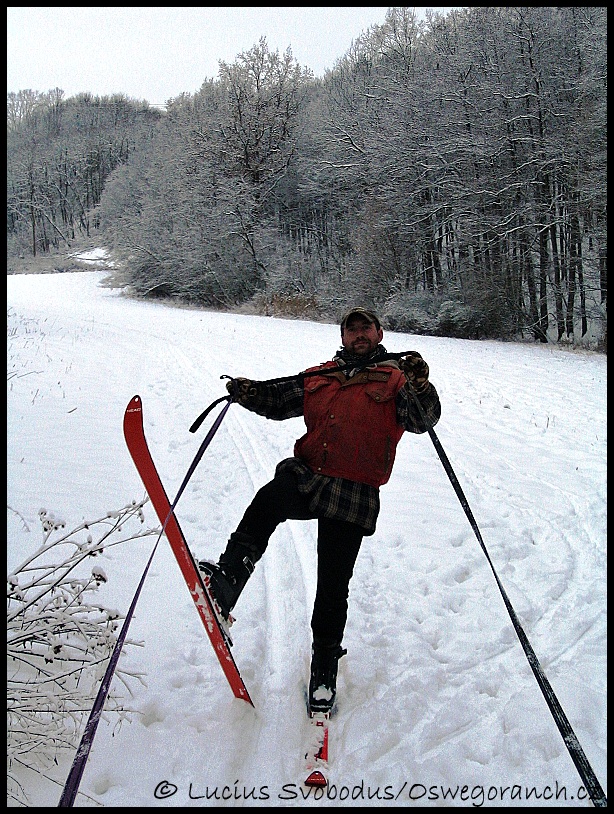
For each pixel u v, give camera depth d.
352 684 3.17
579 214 22.20
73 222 82.50
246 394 3.18
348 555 2.96
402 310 25.55
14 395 8.80
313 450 3.06
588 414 8.95
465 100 25.23
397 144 26.97
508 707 3.00
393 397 3.04
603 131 20.56
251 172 35.94
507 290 23.48
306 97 39.19
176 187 36.53
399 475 6.44
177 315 24.72
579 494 5.79
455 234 25.80
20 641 2.58
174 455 7.01
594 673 3.25
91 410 8.49
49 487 5.54
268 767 2.62
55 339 15.61
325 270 36.44
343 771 2.62
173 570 4.32
